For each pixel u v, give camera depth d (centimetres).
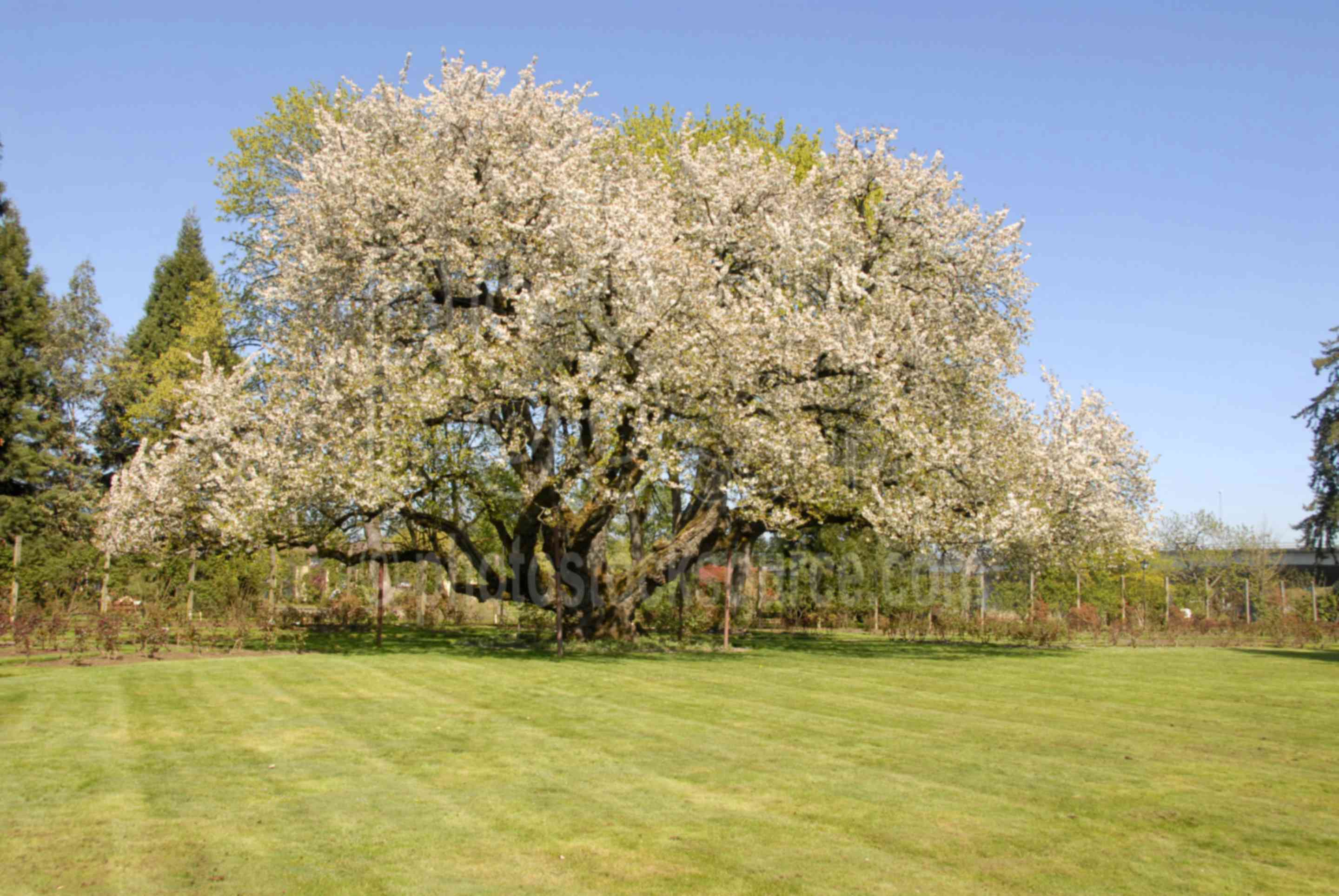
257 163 3431
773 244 2259
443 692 1352
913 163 2366
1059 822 723
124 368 4709
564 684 1460
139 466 2164
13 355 3319
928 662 2036
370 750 940
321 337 2094
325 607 3125
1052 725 1173
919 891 574
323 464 1858
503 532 2288
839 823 709
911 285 2378
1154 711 1323
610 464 2009
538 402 2042
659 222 2155
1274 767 937
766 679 1592
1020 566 2809
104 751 916
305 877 577
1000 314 2453
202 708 1174
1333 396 4331
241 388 2136
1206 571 4234
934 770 890
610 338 1891
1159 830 707
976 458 2208
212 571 2852
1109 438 2559
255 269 3009
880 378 2036
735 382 1970
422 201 2014
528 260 2052
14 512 3142
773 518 2069
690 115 2620
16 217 3578
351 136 2159
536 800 757
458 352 1933
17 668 1568
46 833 653
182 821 686
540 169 2088
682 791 792
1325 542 4403
